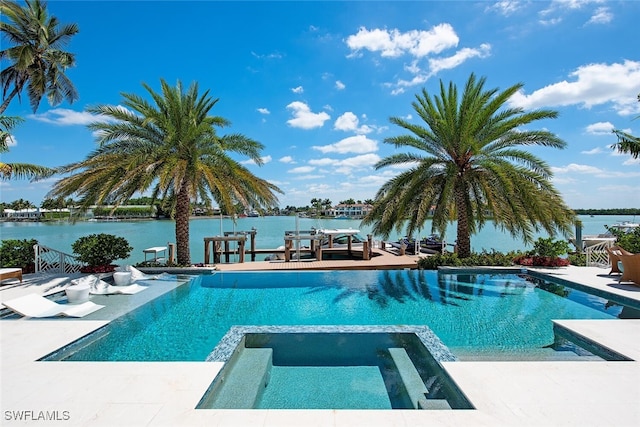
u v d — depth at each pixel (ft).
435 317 21.20
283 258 51.21
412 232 36.35
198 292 28.12
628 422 8.99
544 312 21.72
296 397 12.73
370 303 24.58
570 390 10.69
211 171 34.60
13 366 12.73
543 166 31.37
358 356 16.62
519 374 11.85
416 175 33.47
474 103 32.63
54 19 39.29
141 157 31.94
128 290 26.89
